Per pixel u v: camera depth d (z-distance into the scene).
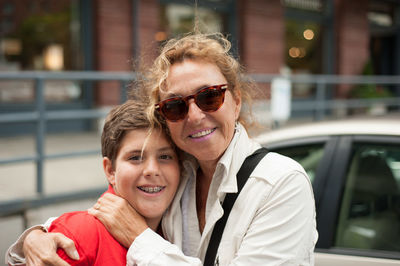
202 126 1.41
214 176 1.46
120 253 1.40
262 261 1.29
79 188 4.52
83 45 7.88
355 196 2.00
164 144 1.48
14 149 6.12
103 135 1.55
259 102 1.80
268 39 10.17
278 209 1.33
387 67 14.55
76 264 1.32
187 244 1.55
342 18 11.92
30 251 1.33
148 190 1.49
